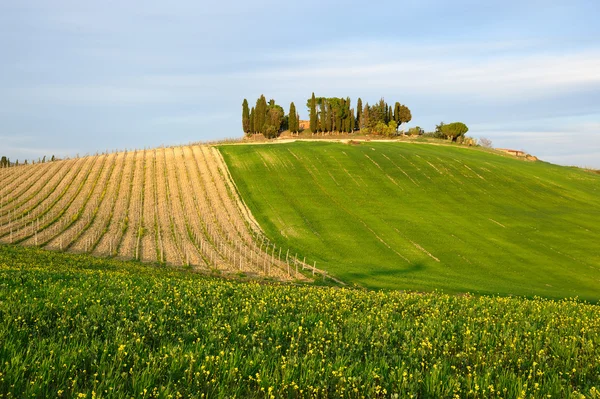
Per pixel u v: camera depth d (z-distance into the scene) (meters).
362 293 25.84
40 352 11.20
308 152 107.50
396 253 59.59
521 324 18.69
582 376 12.70
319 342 14.16
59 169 101.81
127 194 84.12
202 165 100.75
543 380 12.05
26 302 15.75
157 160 106.75
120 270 37.34
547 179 96.06
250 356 12.35
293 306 19.89
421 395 11.27
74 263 40.00
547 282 49.72
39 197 81.56
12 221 67.38
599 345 15.59
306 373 11.40
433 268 54.16
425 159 103.69
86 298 17.77
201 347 12.57
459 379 11.92
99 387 9.66
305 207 77.44
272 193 83.88
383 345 14.52
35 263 36.44
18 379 9.75
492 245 62.56
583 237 66.00
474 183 90.94
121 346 11.46
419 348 14.09
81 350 11.50
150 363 11.48
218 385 10.59
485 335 16.28
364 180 90.81
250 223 70.31
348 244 62.78
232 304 19.62
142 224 68.88
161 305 18.39
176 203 79.44
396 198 82.38
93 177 94.81
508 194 86.06
